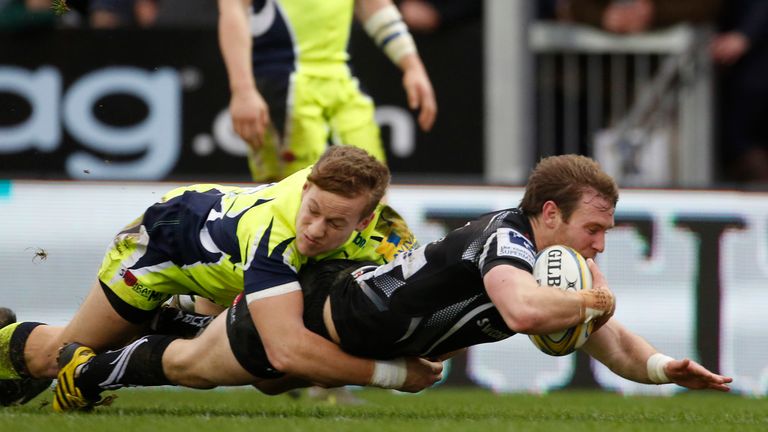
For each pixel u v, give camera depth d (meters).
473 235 14.25
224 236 15.38
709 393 24.92
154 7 29.14
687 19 31.00
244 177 27.39
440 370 15.55
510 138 28.30
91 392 15.69
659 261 25.03
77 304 24.28
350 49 27.56
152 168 27.36
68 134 27.23
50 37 27.12
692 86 30.78
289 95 20.89
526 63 29.05
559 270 13.86
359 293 14.70
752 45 31.66
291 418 14.88
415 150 27.95
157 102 27.31
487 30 28.23
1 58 27.11
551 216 14.25
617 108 30.73
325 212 14.36
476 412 17.12
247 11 20.50
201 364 15.22
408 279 14.46
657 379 15.27
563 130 30.67
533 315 13.38
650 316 24.95
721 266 25.11
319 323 14.98
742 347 25.06
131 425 13.46
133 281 16.11
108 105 27.25
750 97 31.86
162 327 16.91
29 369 16.75
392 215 16.09
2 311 17.30
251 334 14.85
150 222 16.09
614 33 30.66
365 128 21.48
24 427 13.23
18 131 27.14
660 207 25.08
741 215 25.19
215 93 27.36
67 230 24.33
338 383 14.93
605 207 14.20
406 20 28.23
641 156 30.61
